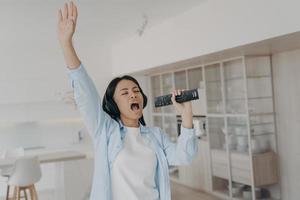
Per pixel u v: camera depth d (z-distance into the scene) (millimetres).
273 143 4949
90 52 7137
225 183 5438
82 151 6934
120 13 4574
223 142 5469
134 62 6383
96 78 7152
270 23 3410
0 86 6426
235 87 5125
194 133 1618
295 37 3455
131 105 1625
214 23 4184
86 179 5027
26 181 4527
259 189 4852
